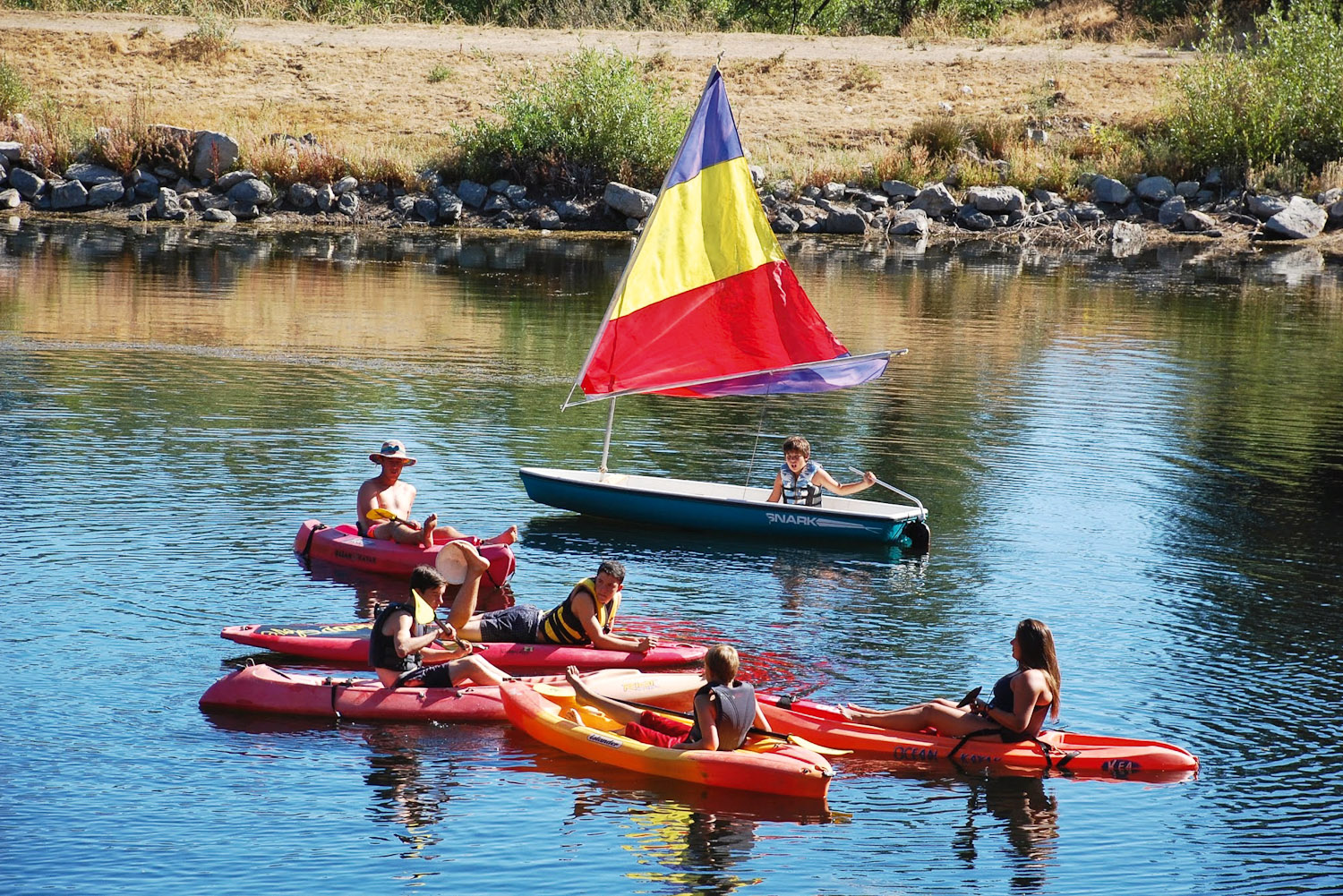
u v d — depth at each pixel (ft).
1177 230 434.71
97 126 431.02
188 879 83.15
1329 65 446.60
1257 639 126.11
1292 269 385.50
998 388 234.38
